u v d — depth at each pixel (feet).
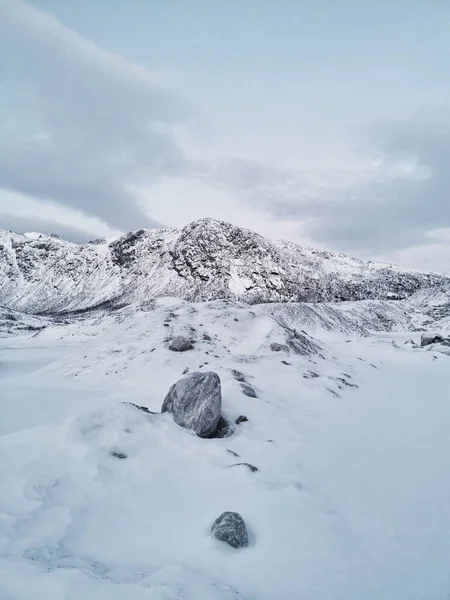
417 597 16.99
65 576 14.83
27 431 29.22
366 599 16.76
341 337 168.66
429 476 30.30
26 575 14.70
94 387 58.29
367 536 21.75
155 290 526.57
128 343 78.02
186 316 95.40
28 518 19.35
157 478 25.75
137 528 20.53
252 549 19.89
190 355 70.79
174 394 38.52
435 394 62.90
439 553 20.43
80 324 227.40
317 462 31.83
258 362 69.56
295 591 16.90
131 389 56.90
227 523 20.52
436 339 129.90
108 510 21.48
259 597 16.05
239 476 27.35
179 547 19.48
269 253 566.36
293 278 519.60
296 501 24.63
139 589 14.70
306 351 86.17
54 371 72.90
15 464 24.54
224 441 34.76
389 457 34.01
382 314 316.81
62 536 18.49
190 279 524.93
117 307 493.77
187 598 14.64
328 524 22.57
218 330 89.56
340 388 60.75
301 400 51.57
